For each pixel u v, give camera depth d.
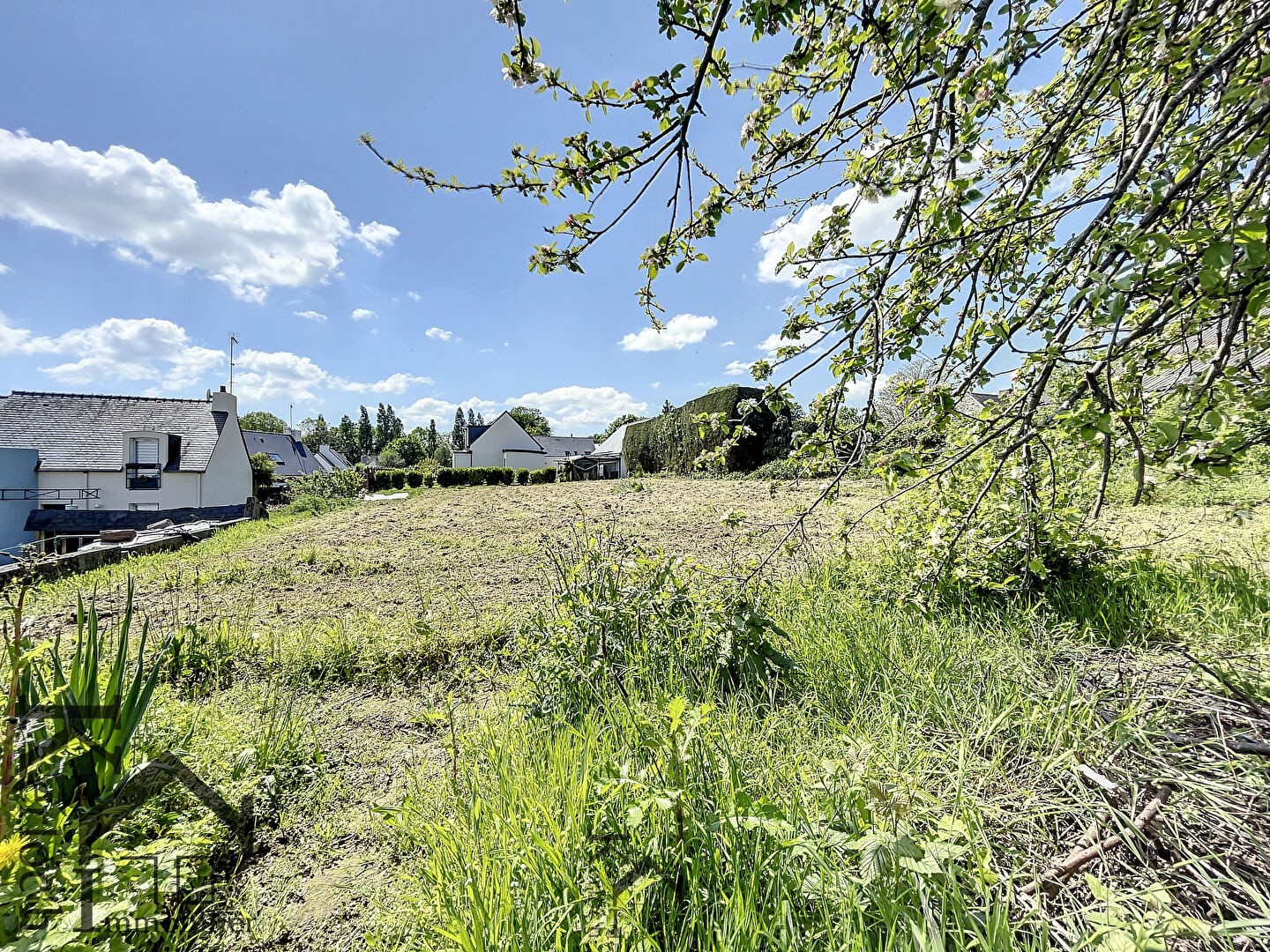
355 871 1.83
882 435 2.21
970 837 1.35
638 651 2.79
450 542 8.08
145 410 22.72
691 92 1.45
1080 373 1.95
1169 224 1.54
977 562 3.24
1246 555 3.79
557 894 1.36
